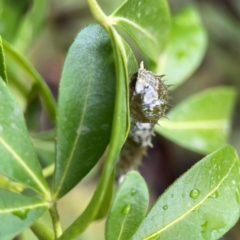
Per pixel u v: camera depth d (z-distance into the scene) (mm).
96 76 273
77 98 272
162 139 670
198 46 359
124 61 261
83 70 272
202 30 363
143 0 289
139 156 323
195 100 355
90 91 273
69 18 607
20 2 376
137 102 287
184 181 273
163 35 323
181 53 355
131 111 292
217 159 275
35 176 267
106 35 274
